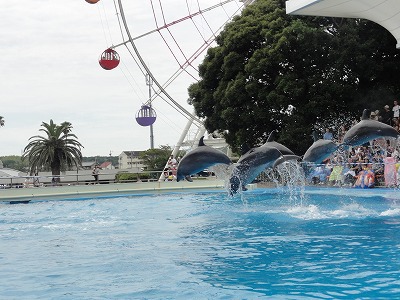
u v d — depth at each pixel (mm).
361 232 10984
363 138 14500
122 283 7230
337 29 28656
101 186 27125
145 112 39344
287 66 27375
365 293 6199
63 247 10734
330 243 9781
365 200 17188
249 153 13453
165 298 6359
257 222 13422
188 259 8789
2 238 12578
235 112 28016
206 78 30438
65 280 7574
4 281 7652
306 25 27000
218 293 6492
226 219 14414
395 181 19516
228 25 30219
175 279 7352
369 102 26734
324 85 26172
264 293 6398
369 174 20406
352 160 21938
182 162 13008
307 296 6172
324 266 7797
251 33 28422
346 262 8016
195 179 30922
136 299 6363
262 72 27219
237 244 10156
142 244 10625
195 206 19062
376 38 27031
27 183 30281
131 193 27188
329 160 22828
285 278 7141
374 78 27016
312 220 13273
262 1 30266
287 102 26359
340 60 26297
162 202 21688
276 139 27734
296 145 26141
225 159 13078
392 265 7680
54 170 51531
